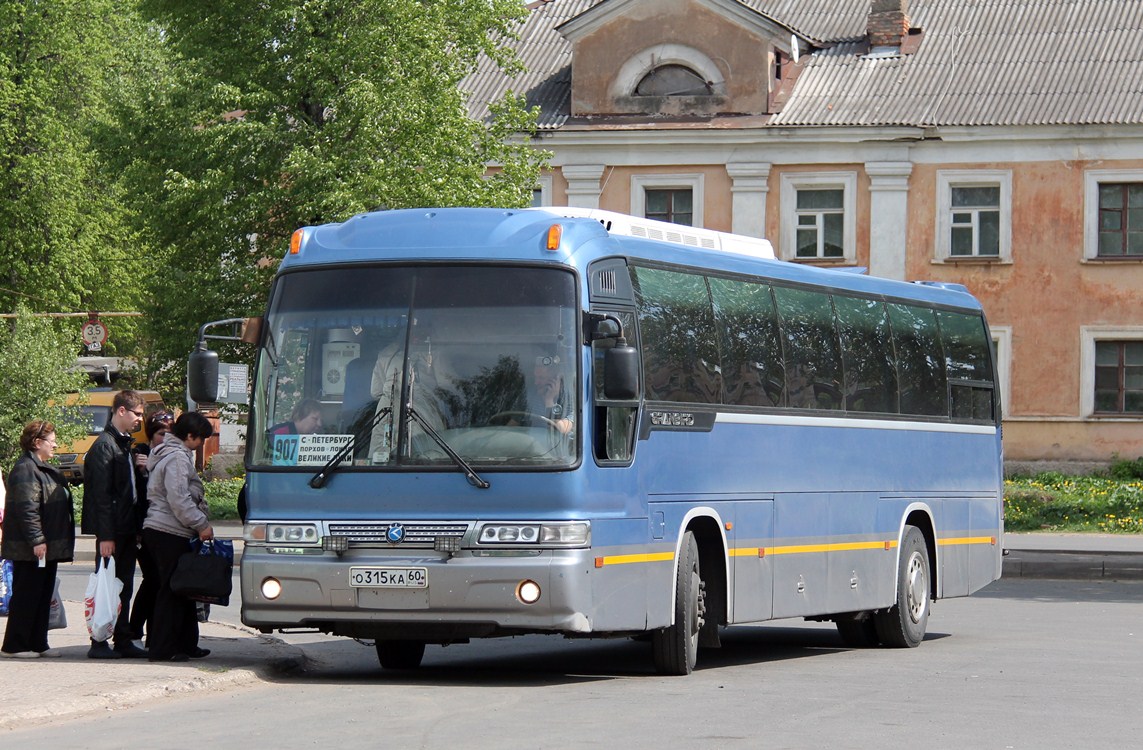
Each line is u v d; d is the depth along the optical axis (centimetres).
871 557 1816
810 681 1422
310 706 1212
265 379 1383
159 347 4106
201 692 1305
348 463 1341
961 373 2072
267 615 1353
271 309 1398
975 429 2100
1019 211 4788
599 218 1525
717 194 4959
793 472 1673
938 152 4819
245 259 4016
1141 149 4688
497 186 4081
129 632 1495
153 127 3975
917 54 4988
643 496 1416
